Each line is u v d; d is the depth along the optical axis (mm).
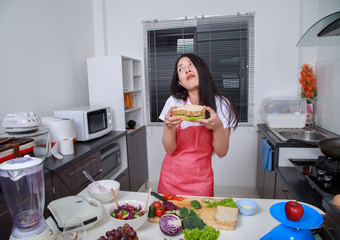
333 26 1212
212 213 1028
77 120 2127
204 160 1364
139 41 3146
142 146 3152
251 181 3125
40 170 908
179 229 910
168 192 1385
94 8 3100
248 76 2963
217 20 2926
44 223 872
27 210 892
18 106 1936
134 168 2895
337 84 2215
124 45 3188
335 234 796
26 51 2018
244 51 2932
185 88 1389
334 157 1416
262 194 2652
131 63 2906
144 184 3299
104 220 1032
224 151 1337
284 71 2889
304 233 834
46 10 2258
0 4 1777
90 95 2721
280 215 891
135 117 3230
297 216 825
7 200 975
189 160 1346
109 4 3162
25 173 845
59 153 1811
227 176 3164
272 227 960
